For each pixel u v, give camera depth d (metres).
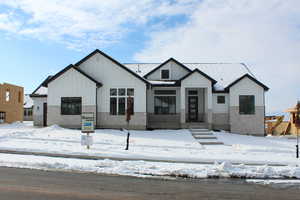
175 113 24.31
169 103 24.48
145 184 7.87
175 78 25.25
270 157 12.91
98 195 6.70
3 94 30.44
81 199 6.36
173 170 9.49
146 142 17.19
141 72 27.05
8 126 24.77
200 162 11.46
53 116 22.59
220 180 8.62
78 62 23.23
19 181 7.92
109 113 22.73
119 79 22.95
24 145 14.79
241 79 23.41
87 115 14.24
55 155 12.38
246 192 7.29
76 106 22.55
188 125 22.97
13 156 11.88
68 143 15.94
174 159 11.90
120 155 12.49
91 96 22.42
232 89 23.41
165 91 24.55
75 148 14.27
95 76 23.16
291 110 27.41
